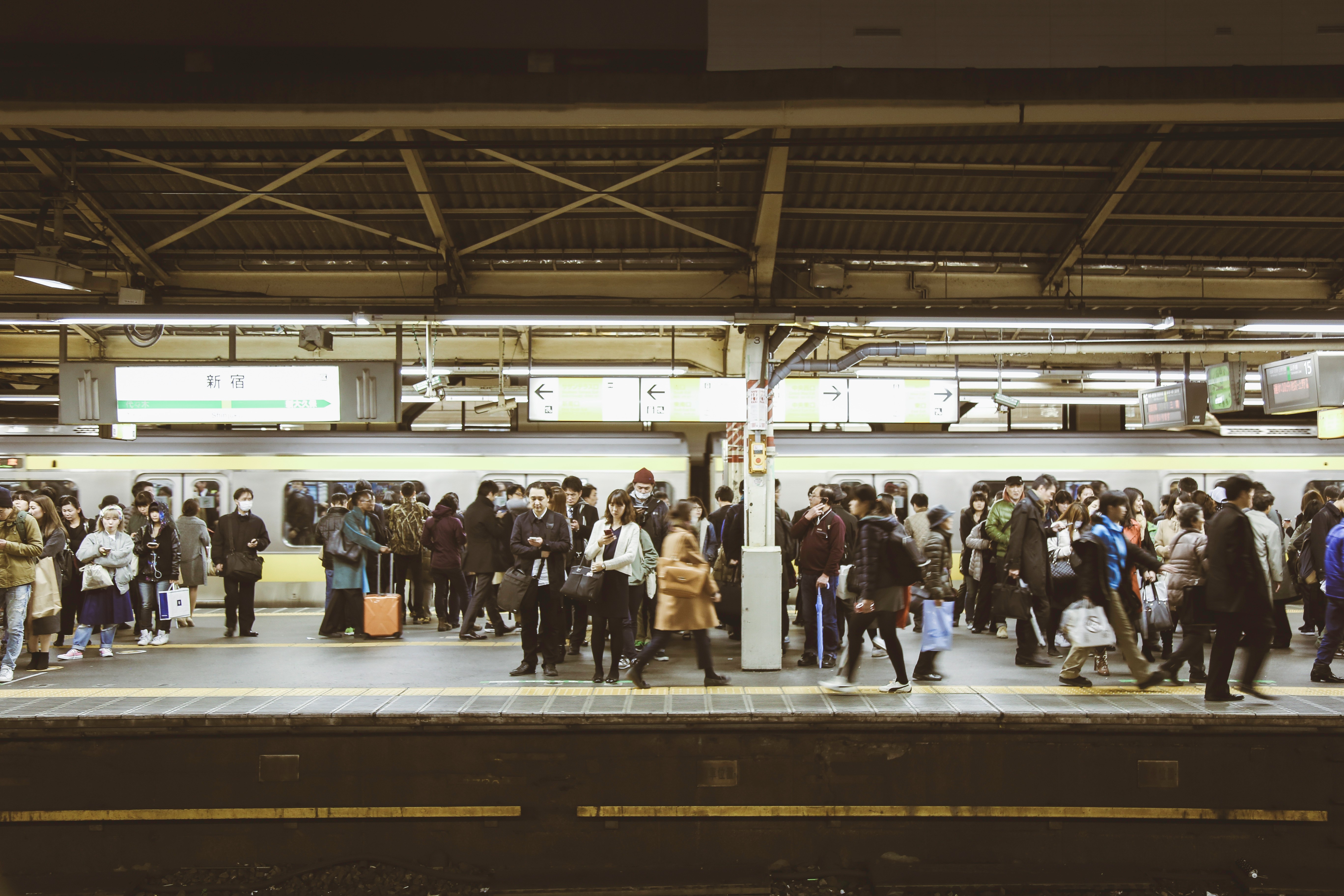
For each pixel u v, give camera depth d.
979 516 11.34
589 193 8.59
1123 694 7.33
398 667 8.71
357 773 6.79
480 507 10.34
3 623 8.80
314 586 14.16
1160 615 8.73
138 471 14.20
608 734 6.79
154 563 10.11
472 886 6.59
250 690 7.58
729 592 9.80
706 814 6.75
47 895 6.54
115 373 10.03
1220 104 6.32
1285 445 14.77
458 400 17.47
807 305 9.19
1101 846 6.70
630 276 9.88
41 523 8.85
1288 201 8.87
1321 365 11.00
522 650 9.72
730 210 8.96
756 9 6.63
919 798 6.73
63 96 6.27
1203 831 6.66
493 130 7.94
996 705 6.94
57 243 7.93
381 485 14.27
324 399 10.06
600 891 6.49
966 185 8.60
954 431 16.00
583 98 6.40
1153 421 13.95
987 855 6.71
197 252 9.66
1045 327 8.74
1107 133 7.76
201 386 10.05
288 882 6.60
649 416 11.80
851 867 6.72
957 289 9.98
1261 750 6.69
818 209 8.95
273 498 14.24
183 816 6.76
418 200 8.87
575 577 7.80
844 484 14.45
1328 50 6.52
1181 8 6.53
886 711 6.76
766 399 8.94
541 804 6.77
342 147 6.97
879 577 7.28
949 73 6.43
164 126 6.36
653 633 10.37
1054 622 8.88
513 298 9.60
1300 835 6.64
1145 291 10.05
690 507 7.82
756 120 6.43
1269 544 8.63
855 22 6.59
